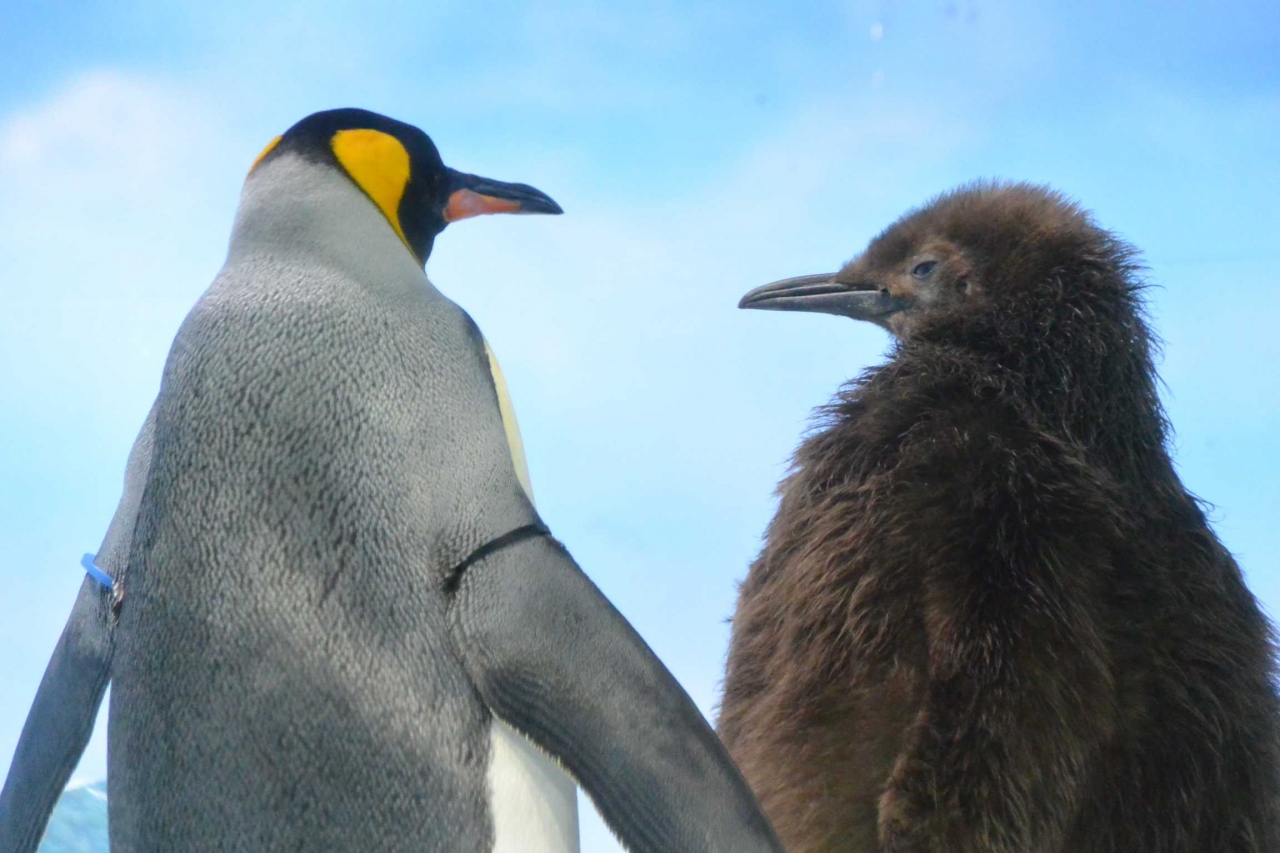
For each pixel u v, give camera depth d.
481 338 2.30
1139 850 2.29
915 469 2.39
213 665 2.17
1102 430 2.44
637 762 2.19
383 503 2.20
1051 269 2.51
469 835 2.18
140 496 2.26
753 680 2.42
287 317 2.24
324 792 2.17
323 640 2.18
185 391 2.23
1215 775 2.31
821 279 2.68
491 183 2.45
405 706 2.18
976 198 2.61
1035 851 2.27
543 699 2.19
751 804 2.19
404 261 2.32
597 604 2.22
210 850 2.16
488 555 2.20
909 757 2.27
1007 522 2.34
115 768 2.19
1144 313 2.52
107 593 2.26
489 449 2.23
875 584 2.34
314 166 2.35
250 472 2.20
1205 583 2.37
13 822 2.24
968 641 2.29
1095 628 2.32
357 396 2.22
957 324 2.52
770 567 2.46
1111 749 2.30
